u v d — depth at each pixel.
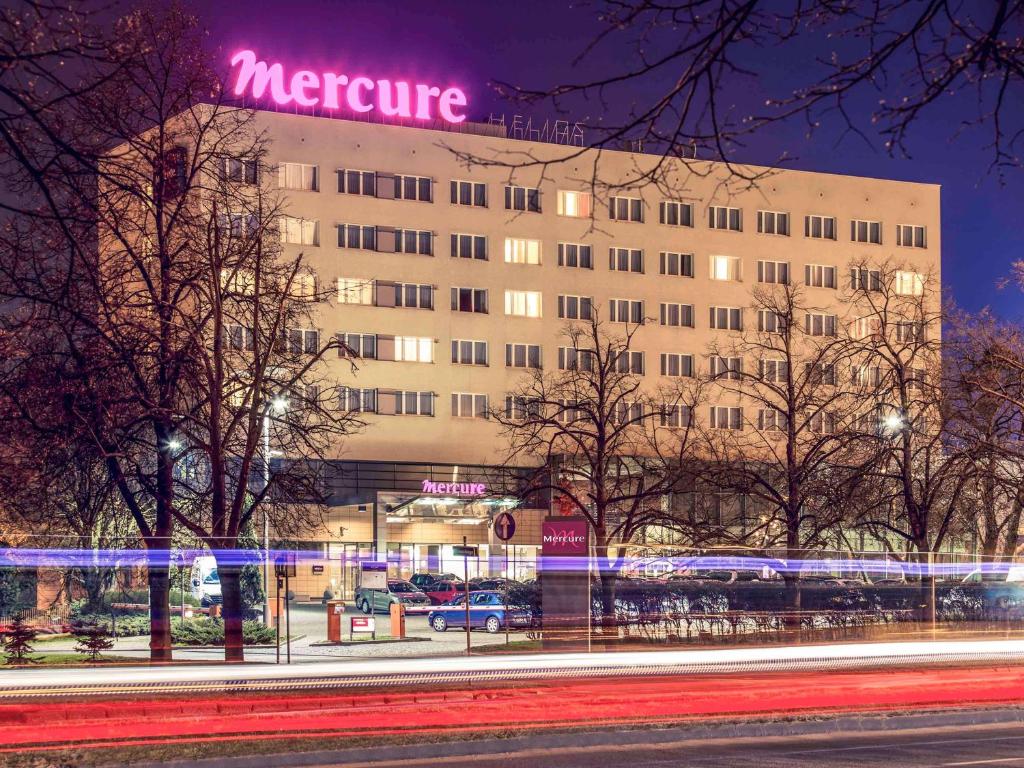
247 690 23.08
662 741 18.42
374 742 16.66
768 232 89.62
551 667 27.77
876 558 34.97
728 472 40.94
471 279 82.19
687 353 86.81
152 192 28.12
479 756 16.77
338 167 79.38
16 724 18.45
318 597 55.09
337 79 82.19
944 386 38.44
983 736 19.41
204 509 31.97
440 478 80.50
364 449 78.69
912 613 35.00
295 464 34.34
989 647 33.25
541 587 34.09
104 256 27.27
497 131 86.31
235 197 29.42
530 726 18.62
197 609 34.56
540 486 42.31
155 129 28.28
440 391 80.88
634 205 86.31
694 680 26.11
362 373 79.00
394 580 55.28
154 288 28.19
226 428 31.39
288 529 33.47
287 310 30.31
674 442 82.25
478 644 37.78
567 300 84.56
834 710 21.33
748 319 88.25
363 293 79.38
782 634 33.47
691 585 33.03
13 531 29.42
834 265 90.81
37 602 25.38
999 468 39.31
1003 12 5.55
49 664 24.34
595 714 20.41
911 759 16.53
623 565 32.56
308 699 21.08
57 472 27.38
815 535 39.44
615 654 29.03
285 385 29.94
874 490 39.56
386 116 83.44
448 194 81.88
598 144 6.39
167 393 27.52
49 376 25.97
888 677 26.97
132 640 26.77
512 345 83.06
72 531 29.34
